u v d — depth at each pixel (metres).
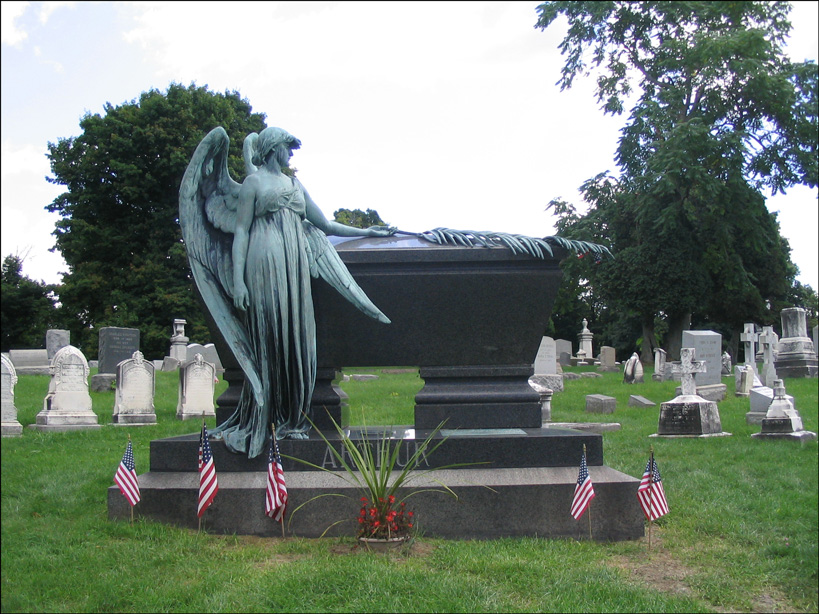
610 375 26.27
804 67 29.05
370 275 6.75
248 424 6.49
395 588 4.84
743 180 29.20
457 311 6.85
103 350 19.36
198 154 6.43
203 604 4.69
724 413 15.00
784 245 37.59
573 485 6.11
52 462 9.09
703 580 5.22
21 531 6.25
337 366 6.97
